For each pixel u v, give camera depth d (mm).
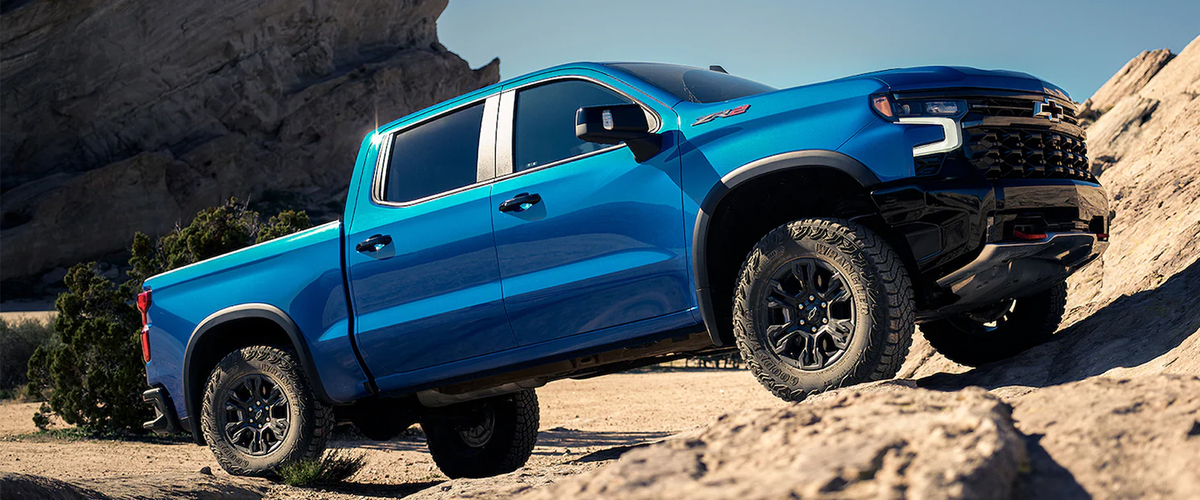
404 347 5020
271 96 67562
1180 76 9984
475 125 4969
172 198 60594
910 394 2338
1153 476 1834
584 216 4348
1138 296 4336
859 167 3654
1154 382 2246
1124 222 6426
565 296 4383
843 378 3582
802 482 1810
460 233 4770
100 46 59406
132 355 12562
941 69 3793
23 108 57594
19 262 53812
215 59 65188
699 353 5043
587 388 23719
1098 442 1984
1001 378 3955
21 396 19375
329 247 5383
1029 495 1844
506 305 4570
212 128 65062
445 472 6680
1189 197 5758
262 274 5676
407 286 4988
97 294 13367
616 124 4035
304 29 70688
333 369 5355
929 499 1624
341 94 70500
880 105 3693
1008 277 3613
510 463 6418
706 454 2191
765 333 3807
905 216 3586
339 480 6039
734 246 4219
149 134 62406
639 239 4195
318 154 69562
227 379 5879
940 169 3570
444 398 5887
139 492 4668
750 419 2365
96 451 9531
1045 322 4457
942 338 4855
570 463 4254
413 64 75625
